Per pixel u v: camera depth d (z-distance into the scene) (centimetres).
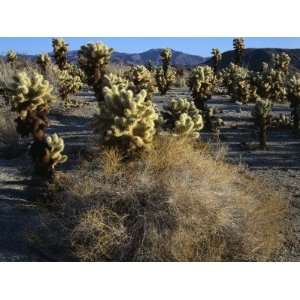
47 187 688
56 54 2014
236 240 560
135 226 552
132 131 689
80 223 553
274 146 1077
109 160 671
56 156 708
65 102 1493
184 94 2016
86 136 1086
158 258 527
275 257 554
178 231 541
